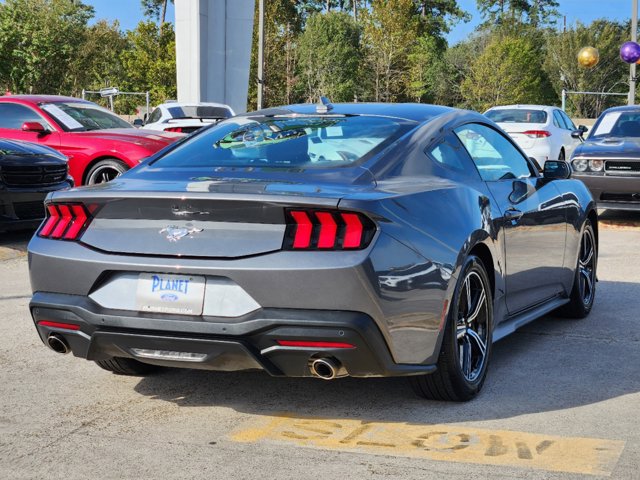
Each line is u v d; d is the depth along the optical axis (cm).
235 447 329
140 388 412
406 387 409
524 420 360
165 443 335
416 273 340
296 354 328
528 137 1703
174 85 5606
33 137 1110
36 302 361
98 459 318
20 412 376
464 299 384
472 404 382
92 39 4609
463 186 399
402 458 315
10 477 302
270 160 385
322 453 322
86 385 418
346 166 370
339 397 393
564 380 422
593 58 2286
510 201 443
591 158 1057
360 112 436
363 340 323
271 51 6156
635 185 1036
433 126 417
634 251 872
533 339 511
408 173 378
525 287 469
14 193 881
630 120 1159
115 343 347
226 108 1616
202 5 2373
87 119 1162
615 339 511
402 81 7200
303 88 7225
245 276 325
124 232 348
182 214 337
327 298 320
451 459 314
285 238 326
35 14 3766
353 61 7275
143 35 5750
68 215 363
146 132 1155
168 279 339
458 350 376
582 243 568
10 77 3744
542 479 294
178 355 342
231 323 327
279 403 385
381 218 329
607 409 375
